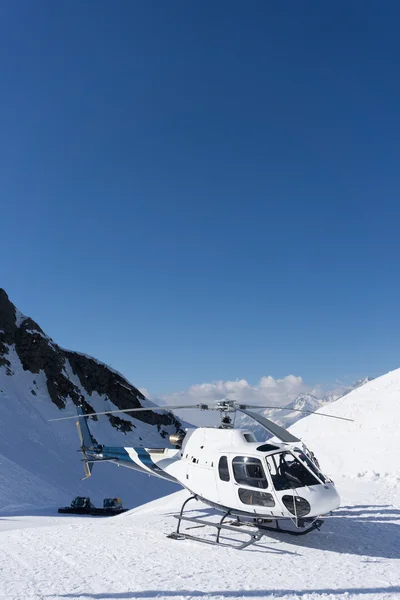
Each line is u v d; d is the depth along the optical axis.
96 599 6.61
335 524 10.60
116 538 10.30
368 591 6.61
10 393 78.31
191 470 10.57
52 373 91.44
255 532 10.05
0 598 6.74
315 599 6.36
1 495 41.84
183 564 8.20
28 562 8.66
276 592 6.66
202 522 9.89
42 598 6.71
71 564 8.44
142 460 12.81
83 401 93.25
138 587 7.07
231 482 9.48
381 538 9.49
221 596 6.57
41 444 65.31
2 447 57.50
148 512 15.60
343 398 26.11
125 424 96.25
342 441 19.88
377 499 12.94
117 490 58.47
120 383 108.38
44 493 47.03
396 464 16.09
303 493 8.73
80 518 33.00
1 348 88.38
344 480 15.83
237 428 10.35
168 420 109.19
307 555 8.53
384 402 22.17
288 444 9.52
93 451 16.09
